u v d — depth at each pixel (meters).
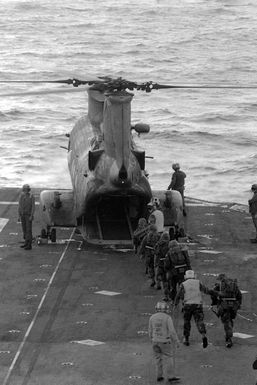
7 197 41.25
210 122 82.31
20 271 31.23
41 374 22.75
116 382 22.28
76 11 176.75
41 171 64.50
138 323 26.38
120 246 34.50
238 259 33.00
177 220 35.00
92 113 37.16
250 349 24.44
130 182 31.86
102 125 34.91
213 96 95.19
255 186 34.94
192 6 184.50
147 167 65.62
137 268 31.78
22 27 155.25
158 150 71.12
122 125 31.58
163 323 22.16
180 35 145.75
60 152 70.25
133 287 29.73
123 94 31.62
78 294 28.92
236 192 59.47
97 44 135.38
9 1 187.88
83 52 127.19
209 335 25.50
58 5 184.00
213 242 35.31
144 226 31.61
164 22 163.12
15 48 130.50
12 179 61.94
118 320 26.64
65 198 34.97
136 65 117.12
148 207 34.12
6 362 23.52
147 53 126.62
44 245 34.66
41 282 30.06
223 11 177.62
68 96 93.94
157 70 113.50
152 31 151.12
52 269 31.52
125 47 132.12
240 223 38.31
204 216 39.31
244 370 23.00
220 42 138.75
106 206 34.50
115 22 162.50
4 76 107.12
